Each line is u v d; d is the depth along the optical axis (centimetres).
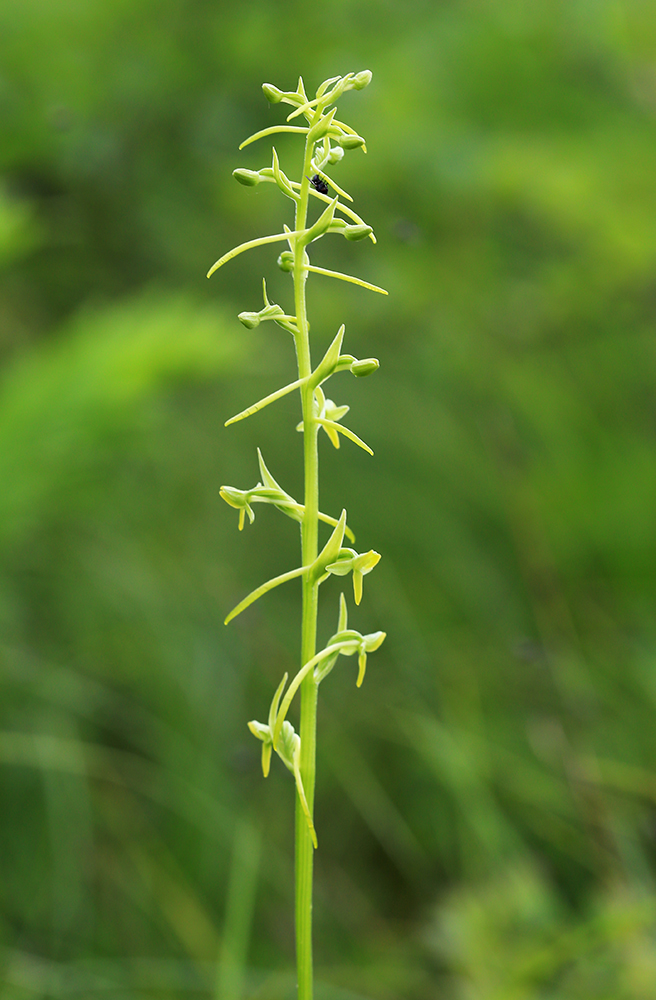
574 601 101
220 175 121
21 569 92
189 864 75
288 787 84
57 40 122
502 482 110
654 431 123
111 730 83
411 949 71
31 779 78
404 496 112
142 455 104
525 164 108
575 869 75
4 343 117
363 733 87
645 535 105
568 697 84
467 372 125
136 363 84
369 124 114
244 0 126
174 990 65
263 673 91
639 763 81
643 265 117
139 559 95
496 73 119
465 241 120
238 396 121
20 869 74
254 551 106
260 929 74
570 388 126
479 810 72
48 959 69
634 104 127
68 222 122
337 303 122
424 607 101
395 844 80
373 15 127
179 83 125
